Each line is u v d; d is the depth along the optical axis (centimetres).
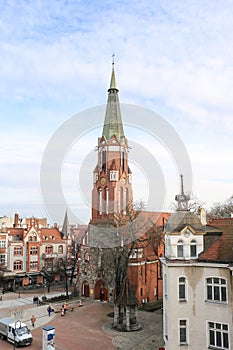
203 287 3103
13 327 4247
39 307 6191
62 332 4703
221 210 9556
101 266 6612
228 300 2958
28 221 9438
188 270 3170
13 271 8331
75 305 6297
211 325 3048
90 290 6838
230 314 2941
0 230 8512
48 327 3994
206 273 3103
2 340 4394
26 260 8569
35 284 8531
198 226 3316
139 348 4056
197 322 3089
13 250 8412
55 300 6681
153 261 6625
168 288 3166
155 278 6694
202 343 3052
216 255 3109
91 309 5994
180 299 3152
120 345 4172
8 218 10725
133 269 6178
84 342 4284
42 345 4069
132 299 4850
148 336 4500
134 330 4750
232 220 3459
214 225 3522
